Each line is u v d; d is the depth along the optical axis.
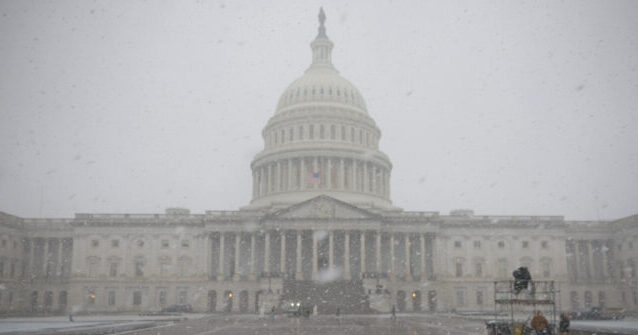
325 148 127.75
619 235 115.50
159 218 115.69
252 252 109.88
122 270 114.00
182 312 102.06
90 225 115.56
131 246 115.00
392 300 105.38
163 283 112.88
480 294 112.88
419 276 109.94
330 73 146.25
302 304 90.19
